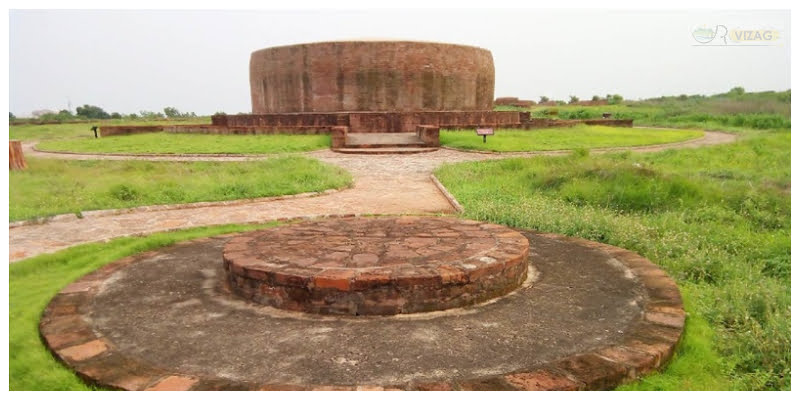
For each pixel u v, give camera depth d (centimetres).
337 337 292
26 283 421
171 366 265
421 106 2167
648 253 483
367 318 316
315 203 783
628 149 1533
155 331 306
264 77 2323
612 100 4922
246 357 272
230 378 252
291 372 256
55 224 642
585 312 326
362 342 285
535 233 538
